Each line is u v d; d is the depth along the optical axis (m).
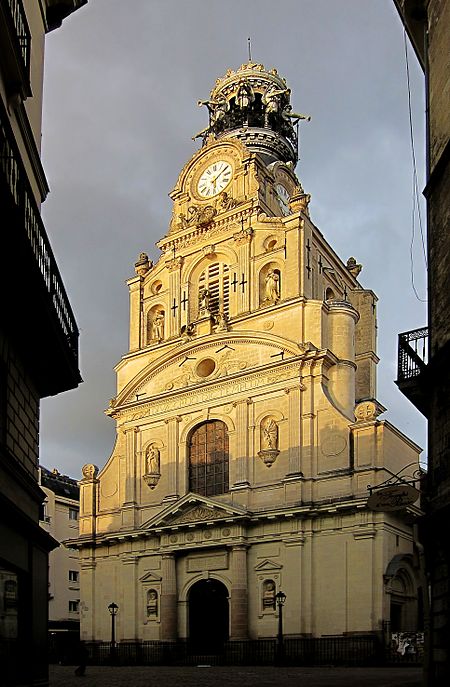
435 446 20.69
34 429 21.12
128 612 50.94
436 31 22.52
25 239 15.50
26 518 18.25
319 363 48.03
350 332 50.34
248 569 47.00
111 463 55.84
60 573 76.12
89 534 54.69
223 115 67.19
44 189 22.36
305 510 45.03
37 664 19.80
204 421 51.94
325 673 33.56
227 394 51.03
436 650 19.00
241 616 46.00
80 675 33.25
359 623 42.31
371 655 41.12
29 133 19.95
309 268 52.22
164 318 56.78
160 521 50.12
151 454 53.72
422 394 22.38
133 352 56.97
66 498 79.12
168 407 53.66
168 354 54.25
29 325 18.48
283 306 50.47
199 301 55.34
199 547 48.47
